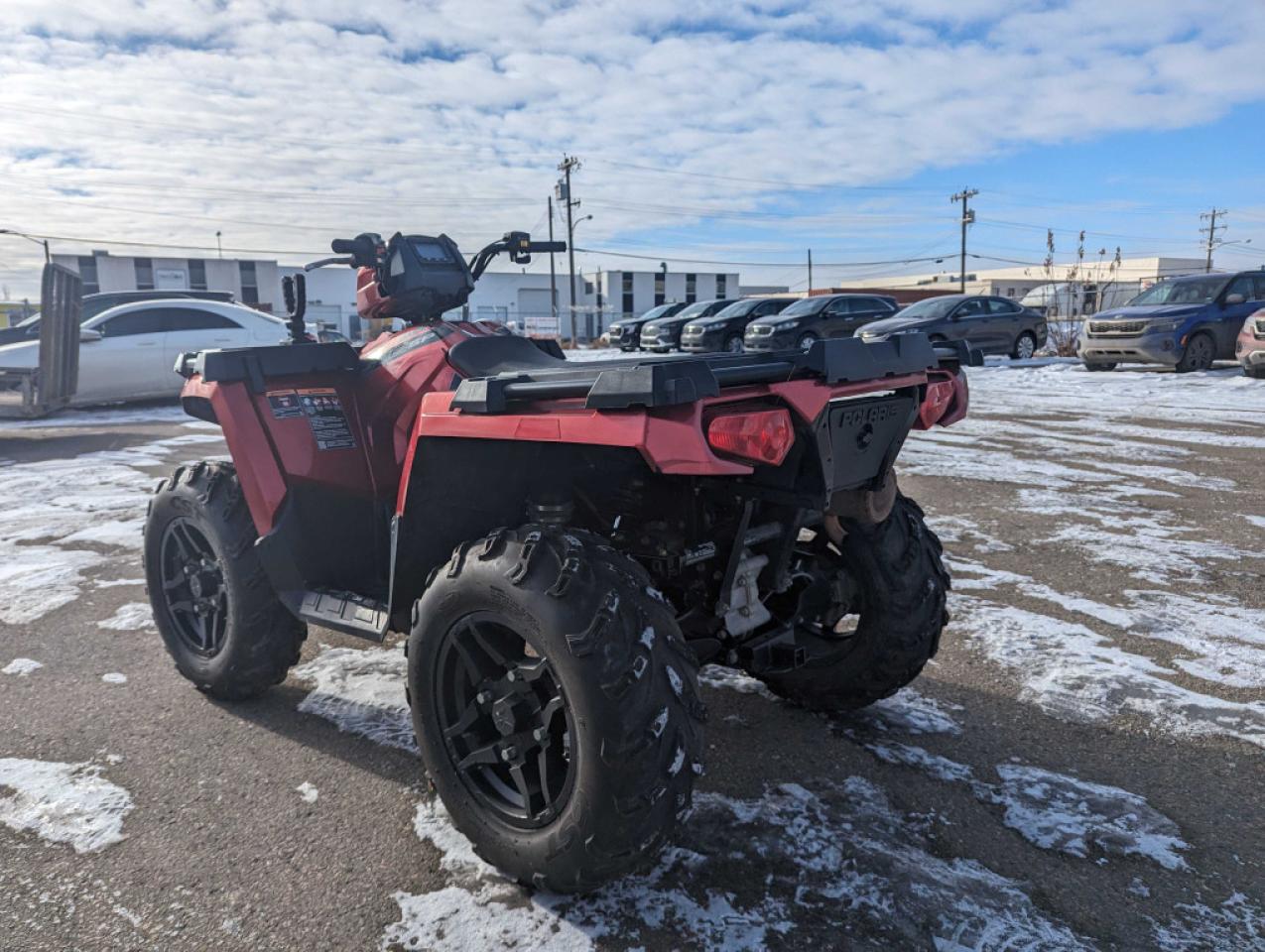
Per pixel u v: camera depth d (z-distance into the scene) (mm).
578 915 1936
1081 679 3123
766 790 2436
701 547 2271
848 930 1878
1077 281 39656
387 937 1878
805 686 2861
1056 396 12055
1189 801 2371
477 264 3254
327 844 2215
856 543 2660
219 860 2150
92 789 2477
